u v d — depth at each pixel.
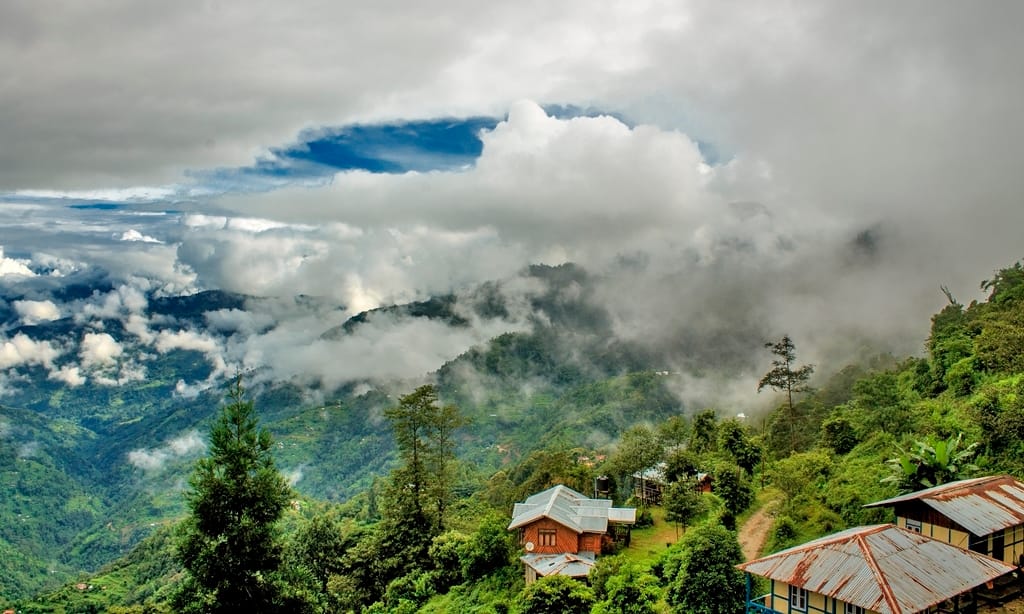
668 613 45.69
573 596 50.09
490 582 68.19
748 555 60.56
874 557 32.66
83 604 167.62
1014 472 52.62
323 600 79.94
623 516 71.00
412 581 77.31
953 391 83.88
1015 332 77.88
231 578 44.47
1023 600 36.44
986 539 39.72
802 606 34.69
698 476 89.56
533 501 76.25
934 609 32.94
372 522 160.50
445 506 94.50
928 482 49.66
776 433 118.25
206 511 45.25
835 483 65.25
